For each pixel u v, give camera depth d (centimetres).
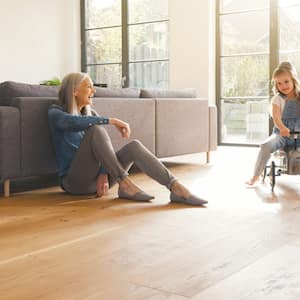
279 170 352
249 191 339
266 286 160
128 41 820
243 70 711
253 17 701
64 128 316
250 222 250
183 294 153
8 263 186
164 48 781
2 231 235
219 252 198
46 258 192
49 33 839
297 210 278
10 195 333
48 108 340
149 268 179
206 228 238
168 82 778
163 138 458
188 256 193
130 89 437
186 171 443
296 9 666
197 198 293
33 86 343
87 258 192
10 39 790
